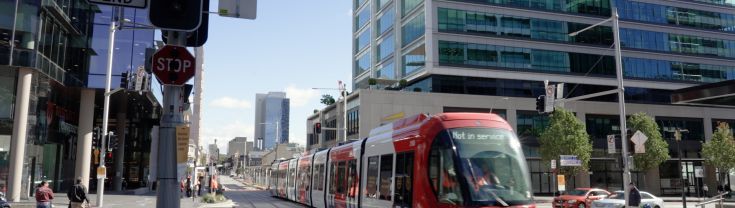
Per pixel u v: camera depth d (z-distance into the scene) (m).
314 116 72.12
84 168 37.06
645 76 55.91
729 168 46.44
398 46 56.28
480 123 11.93
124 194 41.97
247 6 5.95
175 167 5.41
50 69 31.91
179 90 5.57
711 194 55.72
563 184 29.44
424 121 12.48
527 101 51.22
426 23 49.69
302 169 28.39
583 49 54.19
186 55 5.59
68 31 35.25
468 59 50.19
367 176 15.84
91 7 37.47
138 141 59.31
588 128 53.09
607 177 52.94
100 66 37.25
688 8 59.47
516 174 11.41
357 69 69.88
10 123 29.66
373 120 48.44
